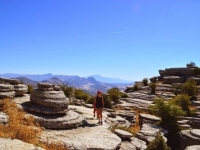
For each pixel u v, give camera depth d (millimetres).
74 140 10578
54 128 11906
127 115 22422
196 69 53375
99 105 14594
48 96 12648
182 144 16656
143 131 16656
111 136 12031
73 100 27531
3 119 10281
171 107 19016
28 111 12719
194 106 31984
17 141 8023
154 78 57000
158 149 11469
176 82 50781
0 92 13406
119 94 37438
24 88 15781
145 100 37844
